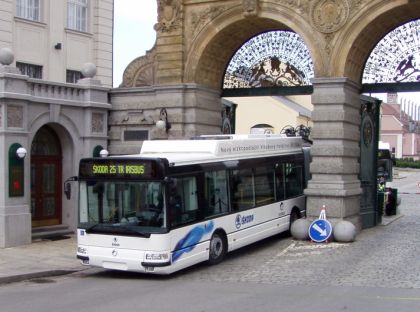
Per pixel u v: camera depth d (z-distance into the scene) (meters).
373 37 19.42
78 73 27.33
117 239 13.84
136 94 21.28
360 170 20.70
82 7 27.69
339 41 18.67
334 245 17.69
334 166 18.75
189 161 14.59
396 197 26.06
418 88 19.41
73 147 20.23
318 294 11.45
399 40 19.64
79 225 14.34
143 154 16.14
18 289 12.85
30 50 24.98
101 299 11.45
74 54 27.05
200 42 20.48
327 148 18.78
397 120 88.88
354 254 16.14
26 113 18.06
